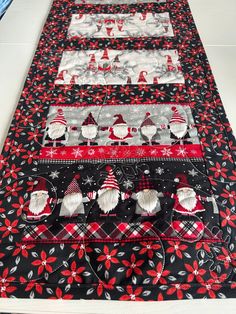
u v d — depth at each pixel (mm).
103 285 560
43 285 561
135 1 1226
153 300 546
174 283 559
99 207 653
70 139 779
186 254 589
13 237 614
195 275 566
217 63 980
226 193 674
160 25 1112
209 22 1146
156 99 873
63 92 896
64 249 599
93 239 611
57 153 750
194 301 551
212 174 707
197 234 615
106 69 959
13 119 821
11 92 902
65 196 670
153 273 568
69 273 573
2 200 665
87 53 1012
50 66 970
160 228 621
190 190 675
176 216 637
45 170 717
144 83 916
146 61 981
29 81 922
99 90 901
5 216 642
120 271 572
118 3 1221
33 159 738
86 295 550
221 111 834
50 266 581
